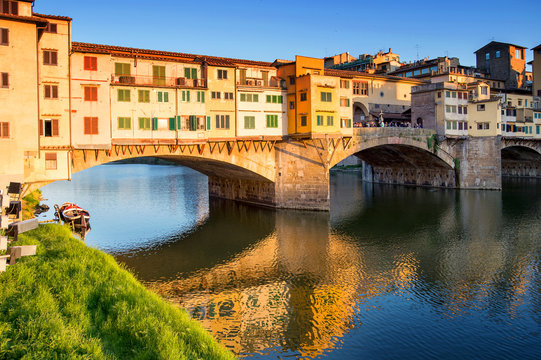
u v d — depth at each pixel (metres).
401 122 74.81
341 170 118.56
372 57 109.69
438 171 79.69
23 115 32.50
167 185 87.56
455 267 33.91
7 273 16.86
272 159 56.41
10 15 31.56
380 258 36.41
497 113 73.50
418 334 23.09
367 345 21.97
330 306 26.62
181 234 44.69
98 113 40.16
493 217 52.56
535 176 95.75
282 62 58.41
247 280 31.22
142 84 43.41
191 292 28.81
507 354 21.12
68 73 37.62
